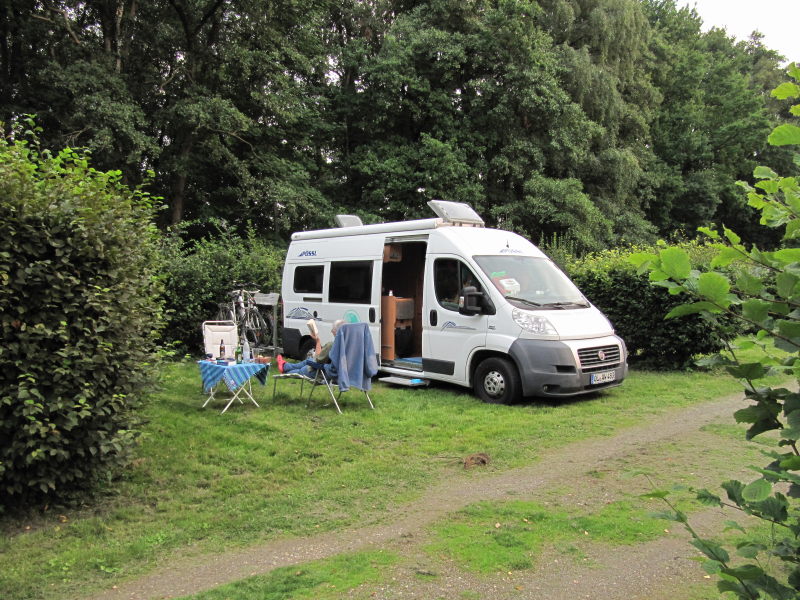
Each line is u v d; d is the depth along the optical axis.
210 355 9.66
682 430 6.94
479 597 3.37
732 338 1.81
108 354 4.77
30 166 4.70
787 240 1.86
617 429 7.02
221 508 4.81
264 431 6.89
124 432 4.81
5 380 4.35
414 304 10.36
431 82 22.45
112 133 16.28
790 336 1.54
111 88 16.88
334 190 24.02
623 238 23.88
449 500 4.94
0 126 5.52
